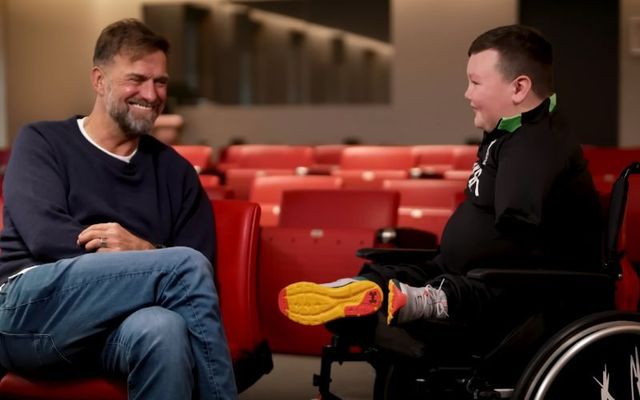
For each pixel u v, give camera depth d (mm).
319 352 3031
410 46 12570
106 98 2201
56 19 13352
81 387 1885
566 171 1945
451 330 1927
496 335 1958
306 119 12961
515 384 2002
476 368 1929
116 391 1865
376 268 2090
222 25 13141
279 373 2967
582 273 1864
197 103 13289
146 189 2240
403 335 1966
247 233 2217
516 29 2055
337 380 2910
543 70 2033
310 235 3006
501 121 1998
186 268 1865
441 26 12445
